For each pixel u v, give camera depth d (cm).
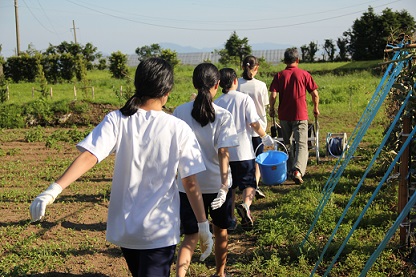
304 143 859
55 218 712
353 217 642
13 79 4281
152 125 311
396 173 697
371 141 1261
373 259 323
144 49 6644
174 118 319
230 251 581
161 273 311
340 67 4431
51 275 515
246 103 582
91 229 666
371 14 5266
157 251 308
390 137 703
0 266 529
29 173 1052
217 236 472
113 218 315
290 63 865
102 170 1054
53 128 1748
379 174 884
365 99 2116
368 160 1000
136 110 313
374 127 1498
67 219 705
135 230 305
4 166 1115
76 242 615
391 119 724
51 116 1802
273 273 503
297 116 854
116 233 312
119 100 1923
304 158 855
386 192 729
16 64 4278
